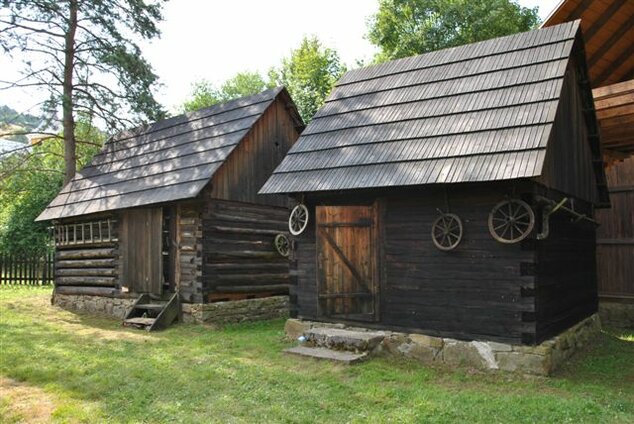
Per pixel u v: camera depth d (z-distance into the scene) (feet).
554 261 27.94
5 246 77.87
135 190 44.27
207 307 39.01
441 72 33.19
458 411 19.60
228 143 41.73
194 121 49.06
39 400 21.42
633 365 27.25
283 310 45.16
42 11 56.59
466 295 26.32
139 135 54.13
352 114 34.17
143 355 28.96
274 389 22.54
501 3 91.45
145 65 59.88
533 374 24.16
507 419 18.86
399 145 29.30
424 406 20.15
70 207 50.11
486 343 25.52
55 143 76.54
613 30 38.01
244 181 42.86
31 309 49.14
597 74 40.83
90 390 22.43
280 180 31.91
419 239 28.07
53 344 31.86
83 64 59.57
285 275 45.96
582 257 33.91
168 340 33.45
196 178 39.52
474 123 27.66
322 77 122.31
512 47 31.53
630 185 39.22
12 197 77.41
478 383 23.54
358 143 31.27
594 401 20.80
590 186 34.83
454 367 25.94
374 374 24.62
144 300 42.42
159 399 21.42
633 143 38.75
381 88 35.06
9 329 37.29
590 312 35.50
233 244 41.57
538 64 28.96
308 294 32.35
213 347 30.86
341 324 30.76
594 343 32.45
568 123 29.84
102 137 74.33
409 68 35.40
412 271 28.19
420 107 31.24
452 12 92.79
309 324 31.86
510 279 25.04
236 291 41.57
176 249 41.01
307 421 18.81
